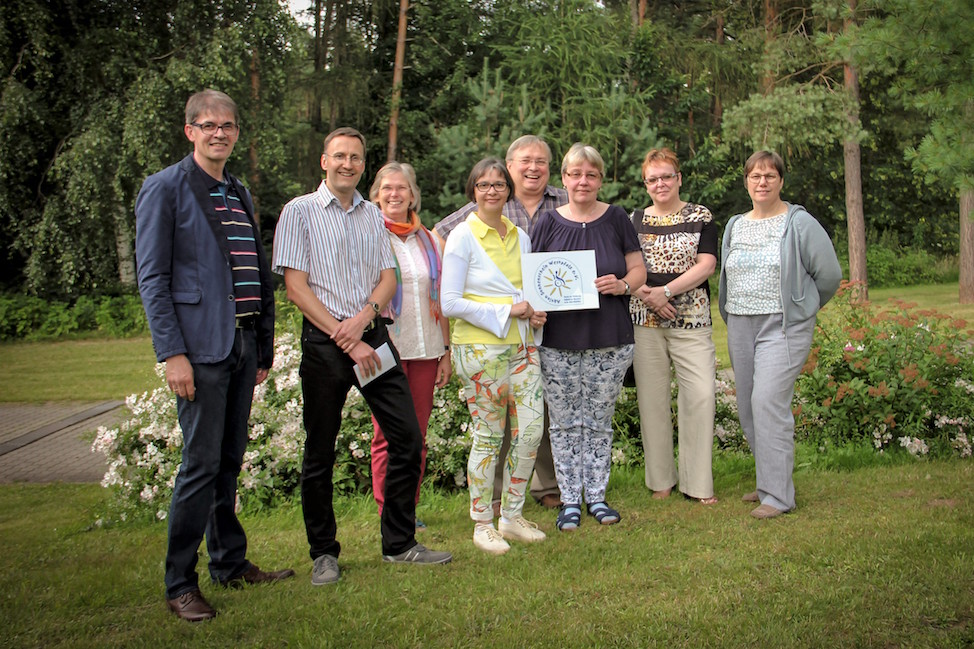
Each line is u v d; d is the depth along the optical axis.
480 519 3.85
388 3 22.30
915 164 5.82
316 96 21.47
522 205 4.43
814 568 3.36
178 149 16.45
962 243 19.11
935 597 2.97
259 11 16.86
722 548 3.69
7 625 3.04
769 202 4.43
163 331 2.93
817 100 19.31
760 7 24.81
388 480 3.55
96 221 16.30
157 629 2.93
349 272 3.36
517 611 3.03
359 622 2.94
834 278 4.21
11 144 15.92
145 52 16.80
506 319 3.68
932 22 5.74
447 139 17.61
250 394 3.28
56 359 13.61
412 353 4.09
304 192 20.31
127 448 5.08
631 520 4.20
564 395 4.15
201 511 3.06
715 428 5.73
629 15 24.86
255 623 2.97
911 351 5.86
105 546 4.19
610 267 4.04
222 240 3.09
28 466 6.61
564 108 19.59
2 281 19.25
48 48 16.50
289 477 4.95
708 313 4.55
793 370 4.26
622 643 2.73
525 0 23.05
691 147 23.59
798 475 5.01
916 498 4.34
